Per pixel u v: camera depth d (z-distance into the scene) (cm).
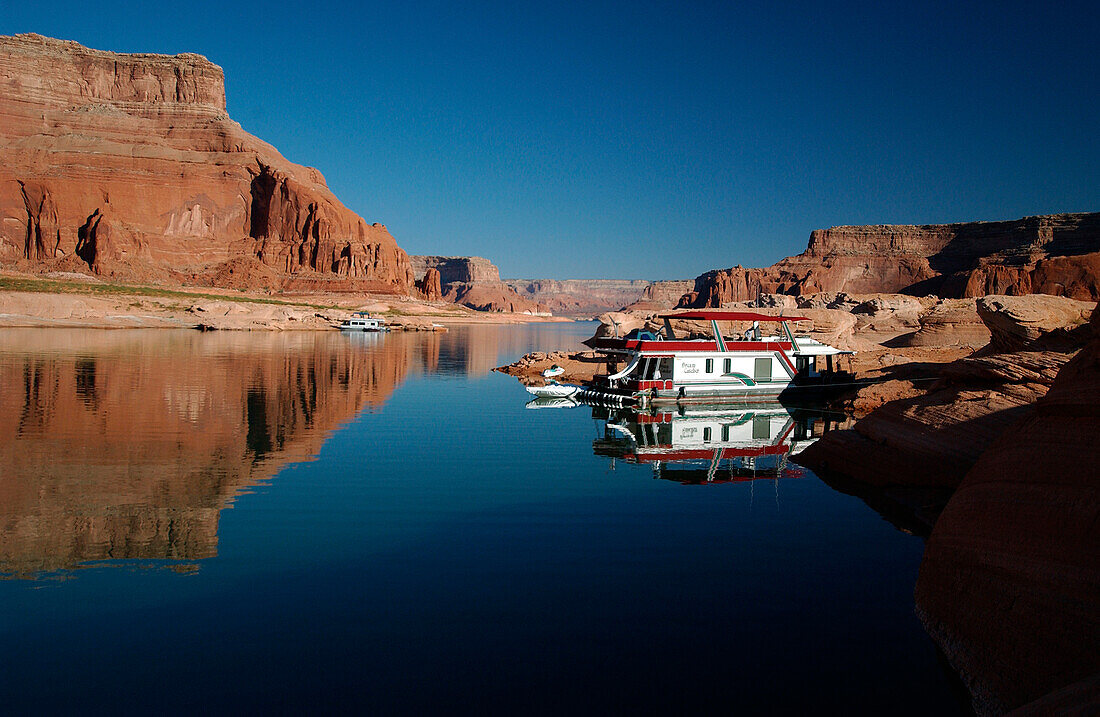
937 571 976
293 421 2703
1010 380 1727
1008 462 917
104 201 17675
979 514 918
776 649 916
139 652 880
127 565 1177
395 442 2347
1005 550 846
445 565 1202
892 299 6938
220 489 1686
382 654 884
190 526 1396
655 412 3316
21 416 2580
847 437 1962
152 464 1919
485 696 794
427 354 6675
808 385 3741
